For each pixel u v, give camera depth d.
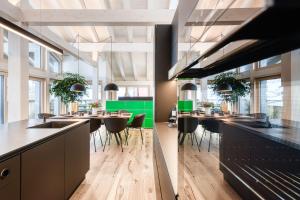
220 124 1.05
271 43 0.61
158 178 2.74
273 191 0.72
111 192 2.98
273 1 0.37
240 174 0.87
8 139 2.02
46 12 4.48
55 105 8.46
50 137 2.25
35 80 7.05
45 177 2.13
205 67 1.07
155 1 5.38
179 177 1.43
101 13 4.47
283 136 0.68
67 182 2.70
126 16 4.45
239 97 0.88
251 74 0.79
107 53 10.54
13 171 1.63
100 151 5.21
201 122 1.33
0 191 1.49
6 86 5.33
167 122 4.11
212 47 0.81
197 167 1.27
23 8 4.54
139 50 8.21
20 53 4.50
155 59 4.20
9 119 4.47
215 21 0.85
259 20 0.45
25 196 1.79
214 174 1.09
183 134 1.60
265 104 0.73
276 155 0.71
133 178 3.49
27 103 4.70
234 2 0.58
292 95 0.64
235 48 0.69
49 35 5.47
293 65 0.63
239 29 0.52
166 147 2.24
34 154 1.94
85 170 3.46
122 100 9.17
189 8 1.69
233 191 0.92
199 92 1.48
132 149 5.41
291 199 0.67
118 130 5.68
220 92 1.06
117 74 13.15
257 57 0.74
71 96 7.48
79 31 7.50
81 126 3.27
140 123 6.47
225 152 1.00
